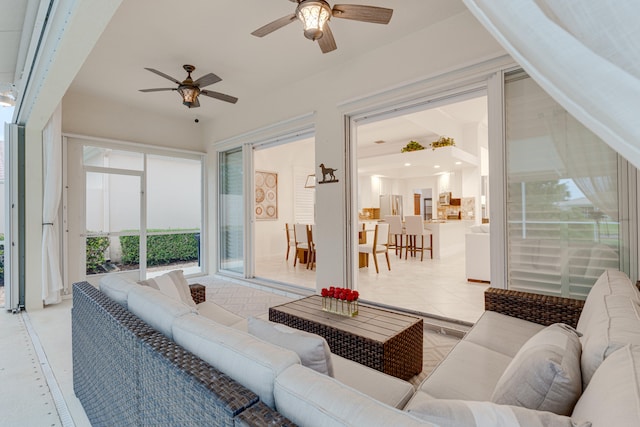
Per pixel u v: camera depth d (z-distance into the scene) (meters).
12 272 3.57
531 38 0.47
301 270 5.83
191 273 5.54
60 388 2.04
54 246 3.82
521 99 2.60
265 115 4.64
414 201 10.52
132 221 4.95
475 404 0.70
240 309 3.67
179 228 5.68
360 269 5.68
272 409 0.71
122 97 4.61
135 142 4.94
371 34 3.14
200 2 2.63
